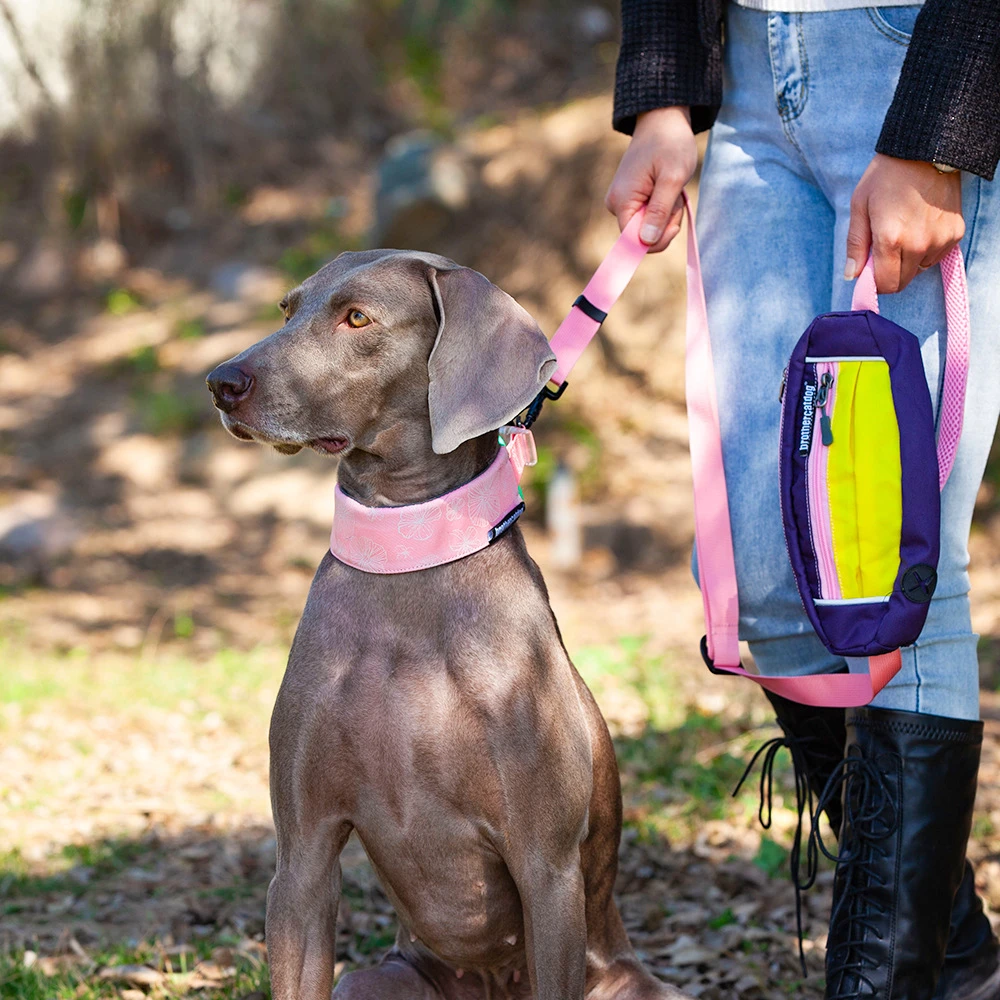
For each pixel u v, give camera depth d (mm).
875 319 2412
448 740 2350
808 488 2414
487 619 2391
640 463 11352
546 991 2355
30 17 14297
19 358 13344
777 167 2713
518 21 16688
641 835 4352
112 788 5188
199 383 12641
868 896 2521
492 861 2443
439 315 2504
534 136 13492
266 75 15766
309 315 2479
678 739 5504
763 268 2699
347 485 2555
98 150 14617
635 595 9664
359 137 15789
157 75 14812
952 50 2324
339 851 2486
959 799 2533
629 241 2883
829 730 2824
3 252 14648
